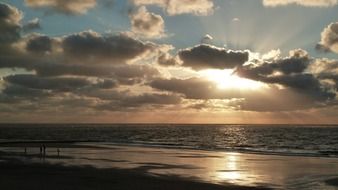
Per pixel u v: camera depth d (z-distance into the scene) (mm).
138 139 133375
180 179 36250
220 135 175750
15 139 128750
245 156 61812
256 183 34594
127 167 44750
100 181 34531
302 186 33344
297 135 174500
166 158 57219
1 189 30438
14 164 47062
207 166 46625
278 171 42375
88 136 158375
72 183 33219
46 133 192125
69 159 54000
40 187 31297
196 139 137625
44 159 53781
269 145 103375
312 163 51281
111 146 87250
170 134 187625
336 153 70250
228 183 34375
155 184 33375
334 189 32062
